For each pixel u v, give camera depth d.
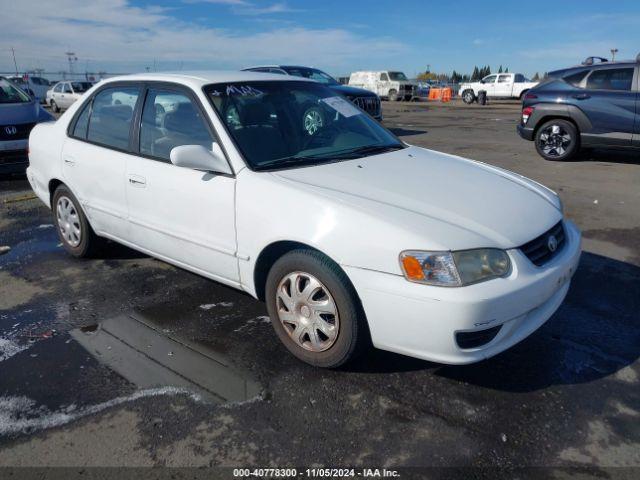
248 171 3.20
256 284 3.27
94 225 4.44
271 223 2.99
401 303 2.59
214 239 3.37
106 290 4.16
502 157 9.80
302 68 13.91
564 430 2.54
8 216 6.37
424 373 3.00
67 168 4.47
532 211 3.05
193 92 3.58
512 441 2.48
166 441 2.50
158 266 4.64
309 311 2.95
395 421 2.62
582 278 4.29
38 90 31.14
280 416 2.66
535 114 9.36
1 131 7.80
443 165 3.62
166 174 3.59
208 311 3.78
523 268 2.70
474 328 2.54
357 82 35.16
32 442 2.51
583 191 7.11
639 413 2.66
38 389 2.91
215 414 2.68
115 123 4.12
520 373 3.00
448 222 2.72
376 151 3.78
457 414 2.66
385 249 2.62
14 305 3.93
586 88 8.82
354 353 2.88
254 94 3.72
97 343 3.38
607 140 8.71
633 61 8.47
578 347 3.26
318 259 2.84
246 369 3.07
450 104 30.78
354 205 2.80
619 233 5.39
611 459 2.37
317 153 3.56
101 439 2.52
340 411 2.70
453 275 2.53
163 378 2.99
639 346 3.27
